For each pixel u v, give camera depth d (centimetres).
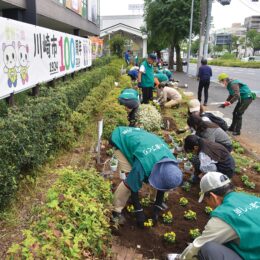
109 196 339
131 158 356
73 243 242
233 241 236
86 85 927
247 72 3197
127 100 542
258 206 241
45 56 730
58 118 550
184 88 1720
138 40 4438
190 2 2962
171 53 3669
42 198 404
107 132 577
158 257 329
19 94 669
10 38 522
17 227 345
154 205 388
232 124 793
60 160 535
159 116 700
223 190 263
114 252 313
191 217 397
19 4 962
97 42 2177
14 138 366
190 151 444
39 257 212
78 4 1759
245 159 614
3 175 338
